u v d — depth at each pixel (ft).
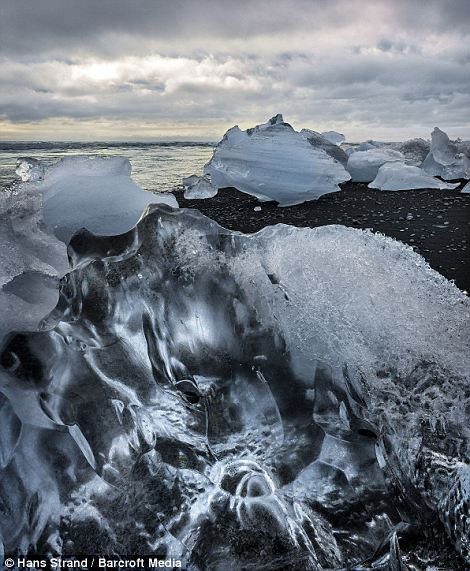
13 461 3.07
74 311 3.61
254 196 17.07
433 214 13.29
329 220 13.06
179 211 3.91
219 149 19.34
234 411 3.52
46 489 3.07
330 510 3.21
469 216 12.92
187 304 3.73
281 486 3.27
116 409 3.34
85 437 3.23
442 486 3.21
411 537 3.05
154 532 3.01
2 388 3.19
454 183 19.03
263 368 3.64
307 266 3.99
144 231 3.78
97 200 5.79
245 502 3.17
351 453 3.41
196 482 3.20
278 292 3.85
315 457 3.39
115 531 3.00
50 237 5.09
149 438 3.32
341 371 3.67
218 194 17.85
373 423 3.52
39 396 3.25
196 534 3.02
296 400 3.55
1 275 4.09
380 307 3.88
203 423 3.45
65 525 3.00
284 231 4.12
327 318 3.81
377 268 4.10
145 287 3.69
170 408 3.45
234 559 2.93
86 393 3.34
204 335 3.71
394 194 16.84
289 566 2.88
